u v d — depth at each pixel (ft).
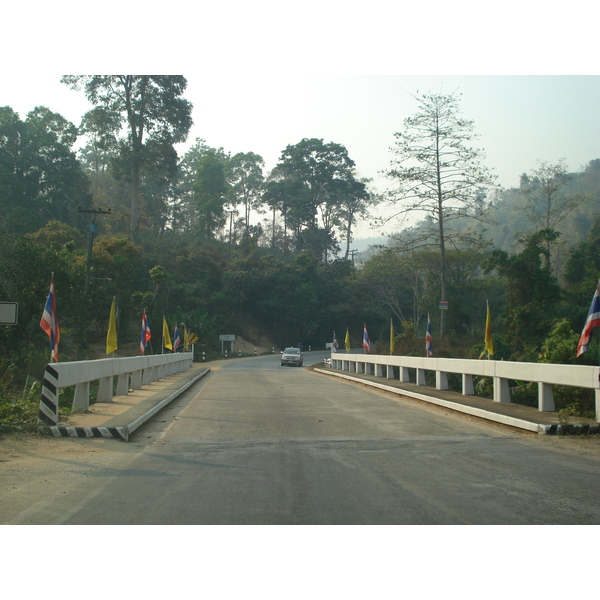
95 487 21.45
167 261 232.73
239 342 241.55
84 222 200.44
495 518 17.94
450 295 175.94
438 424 38.24
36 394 47.14
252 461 26.45
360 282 241.55
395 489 21.27
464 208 128.67
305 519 17.87
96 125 198.59
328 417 42.01
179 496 20.31
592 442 31.09
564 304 142.00
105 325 163.12
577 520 17.78
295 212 302.66
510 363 42.86
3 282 83.05
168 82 196.34
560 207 182.19
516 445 30.42
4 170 185.26
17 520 17.62
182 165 325.42
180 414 44.06
